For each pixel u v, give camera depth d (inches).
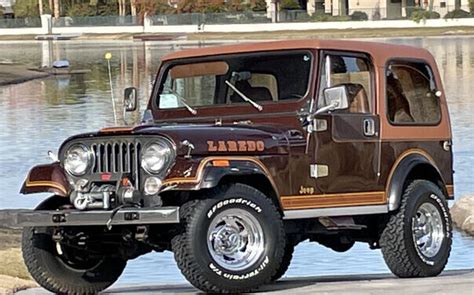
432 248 482.0
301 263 609.9
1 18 5201.8
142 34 4520.2
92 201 401.7
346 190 443.2
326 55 441.7
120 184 400.2
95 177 406.3
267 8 4630.9
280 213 419.8
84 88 2260.1
